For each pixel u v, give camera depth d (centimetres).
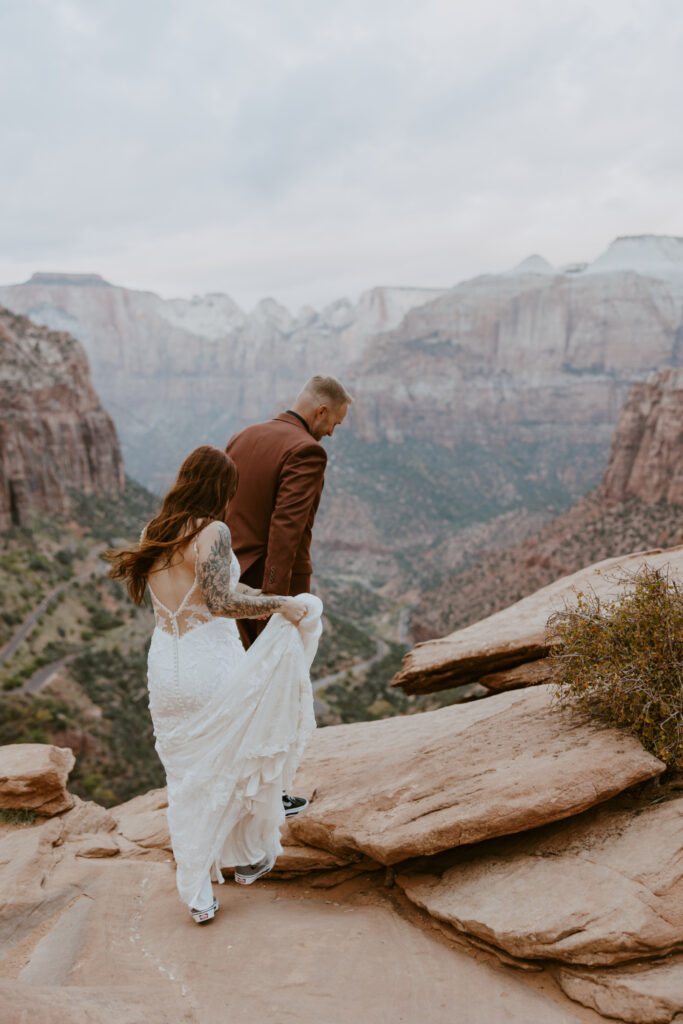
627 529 7750
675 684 434
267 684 402
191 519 383
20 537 7769
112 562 397
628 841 396
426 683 692
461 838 407
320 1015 325
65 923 424
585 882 379
